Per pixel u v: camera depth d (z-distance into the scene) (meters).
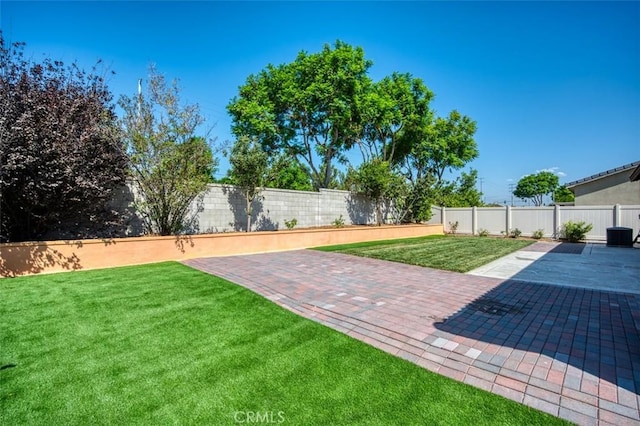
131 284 6.18
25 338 3.69
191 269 7.77
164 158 8.91
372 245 13.58
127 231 9.45
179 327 4.09
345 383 2.84
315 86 18.08
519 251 11.82
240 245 10.66
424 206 20.11
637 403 2.53
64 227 8.38
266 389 2.74
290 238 12.09
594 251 11.91
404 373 3.01
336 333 3.95
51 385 2.76
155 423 2.31
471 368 3.10
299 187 25.62
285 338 3.79
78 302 5.01
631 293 5.91
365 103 19.52
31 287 5.87
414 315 4.59
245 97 19.38
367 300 5.31
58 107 7.17
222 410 2.46
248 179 11.69
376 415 2.40
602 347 3.57
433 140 25.22
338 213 16.91
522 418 2.37
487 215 19.11
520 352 3.43
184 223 10.64
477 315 4.61
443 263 8.99
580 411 2.45
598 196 19.59
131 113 8.68
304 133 21.33
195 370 3.04
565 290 6.12
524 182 58.44
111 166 8.11
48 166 6.84
